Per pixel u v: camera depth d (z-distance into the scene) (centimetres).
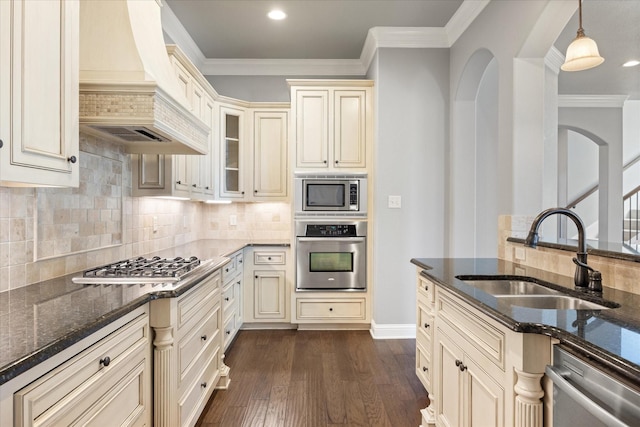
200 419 214
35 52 119
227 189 381
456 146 342
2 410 77
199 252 291
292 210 366
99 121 165
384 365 289
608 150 541
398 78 349
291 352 316
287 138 395
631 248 167
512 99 238
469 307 148
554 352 103
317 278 366
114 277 175
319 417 217
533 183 236
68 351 98
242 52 395
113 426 122
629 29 322
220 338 247
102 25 175
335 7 307
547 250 197
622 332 97
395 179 349
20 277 158
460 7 304
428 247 350
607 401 84
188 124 214
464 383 153
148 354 151
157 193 254
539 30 216
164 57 211
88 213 204
